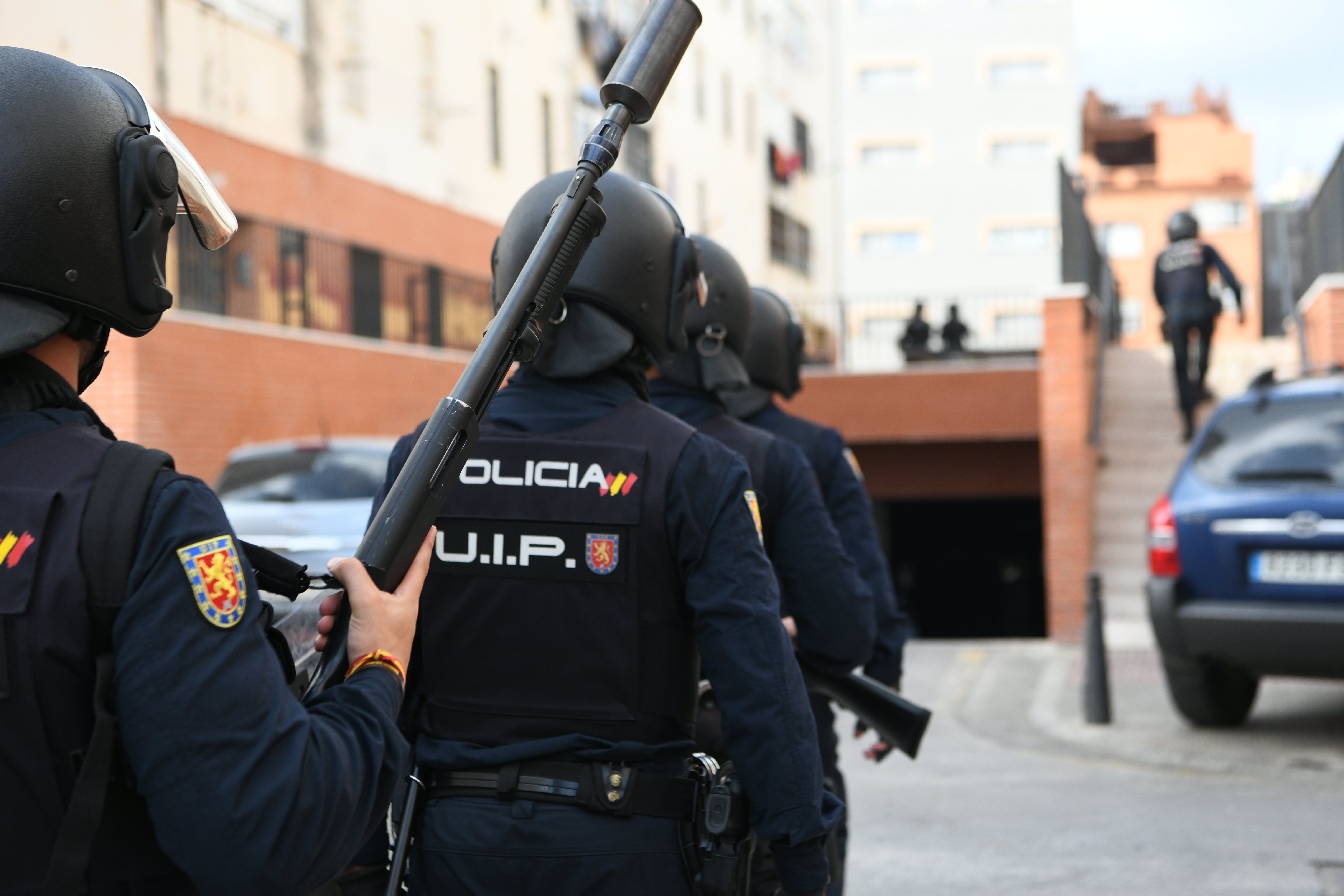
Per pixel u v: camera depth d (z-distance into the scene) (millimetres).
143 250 1347
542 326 1671
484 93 20938
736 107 36188
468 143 20250
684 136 31656
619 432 1961
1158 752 6309
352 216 16656
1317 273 12602
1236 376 13695
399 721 1978
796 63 42406
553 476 1923
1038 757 6391
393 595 1464
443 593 1936
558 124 23938
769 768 1810
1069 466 10797
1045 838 4844
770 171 39156
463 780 1870
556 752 1849
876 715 2689
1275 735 6609
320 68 16281
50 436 1272
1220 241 52125
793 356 3418
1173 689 6621
